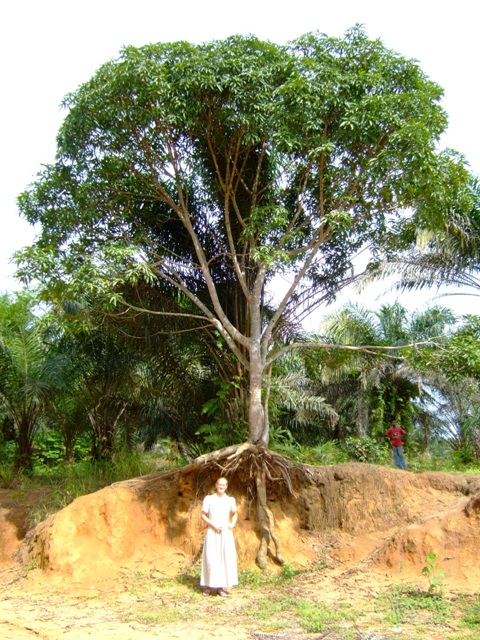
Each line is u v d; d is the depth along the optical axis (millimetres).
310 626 6230
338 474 9680
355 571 8109
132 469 11750
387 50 10109
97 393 13641
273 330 11625
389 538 8617
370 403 19156
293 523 9406
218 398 11062
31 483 12367
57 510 10352
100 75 9766
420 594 7027
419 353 10055
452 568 7500
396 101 9414
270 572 8453
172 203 10414
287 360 14438
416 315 20766
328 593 7496
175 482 9719
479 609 6352
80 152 10289
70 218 10047
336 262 11609
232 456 9180
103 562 8625
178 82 9414
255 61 9742
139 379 13656
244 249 10625
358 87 9594
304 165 10445
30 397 12797
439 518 8242
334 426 20828
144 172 10711
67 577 8352
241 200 11305
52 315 10203
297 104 9227
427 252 15461
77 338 13070
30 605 7414
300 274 10320
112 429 14109
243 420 10602
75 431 14547
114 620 6719
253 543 8961
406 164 9078
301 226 10523
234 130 9875
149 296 11203
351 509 9328
